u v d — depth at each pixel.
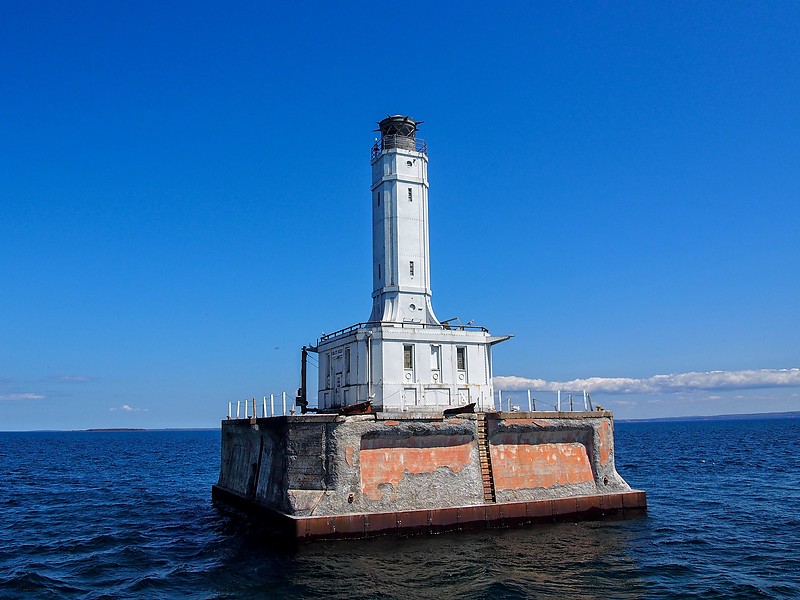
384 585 27.56
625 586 27.41
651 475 70.00
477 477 38.03
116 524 45.00
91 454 142.38
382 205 52.50
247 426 45.03
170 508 52.75
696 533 37.19
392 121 53.59
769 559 31.73
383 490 35.81
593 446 41.28
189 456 133.38
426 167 53.78
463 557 31.64
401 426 36.56
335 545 33.69
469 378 47.72
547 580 28.17
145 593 27.50
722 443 140.25
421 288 51.41
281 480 37.12
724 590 26.81
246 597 26.52
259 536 38.47
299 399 52.47
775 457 93.38
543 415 40.00
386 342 45.88
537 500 38.62
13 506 54.62
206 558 33.66
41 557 34.66
